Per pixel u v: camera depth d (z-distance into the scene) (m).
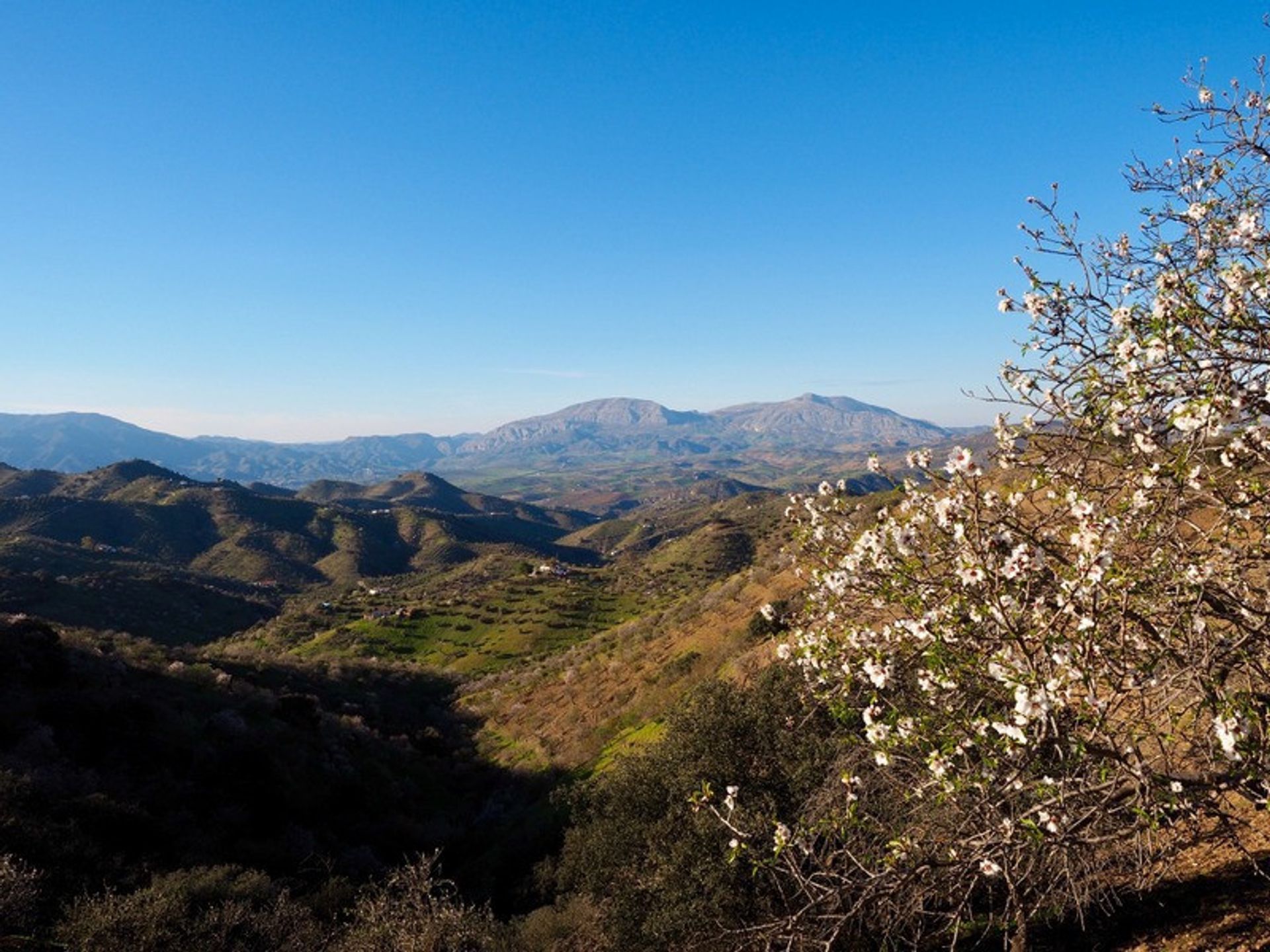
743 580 56.03
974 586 4.46
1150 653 4.40
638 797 16.47
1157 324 4.00
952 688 4.75
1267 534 4.44
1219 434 4.12
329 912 21.86
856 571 5.02
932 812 6.02
